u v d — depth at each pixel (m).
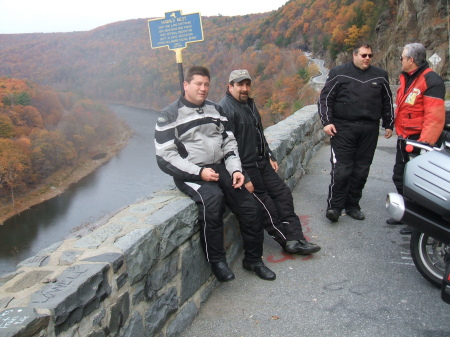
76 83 157.12
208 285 2.98
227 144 3.03
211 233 2.74
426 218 2.49
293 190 5.37
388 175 5.77
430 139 3.44
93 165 67.12
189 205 2.69
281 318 2.71
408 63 3.63
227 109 3.24
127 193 53.31
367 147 4.03
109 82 146.75
